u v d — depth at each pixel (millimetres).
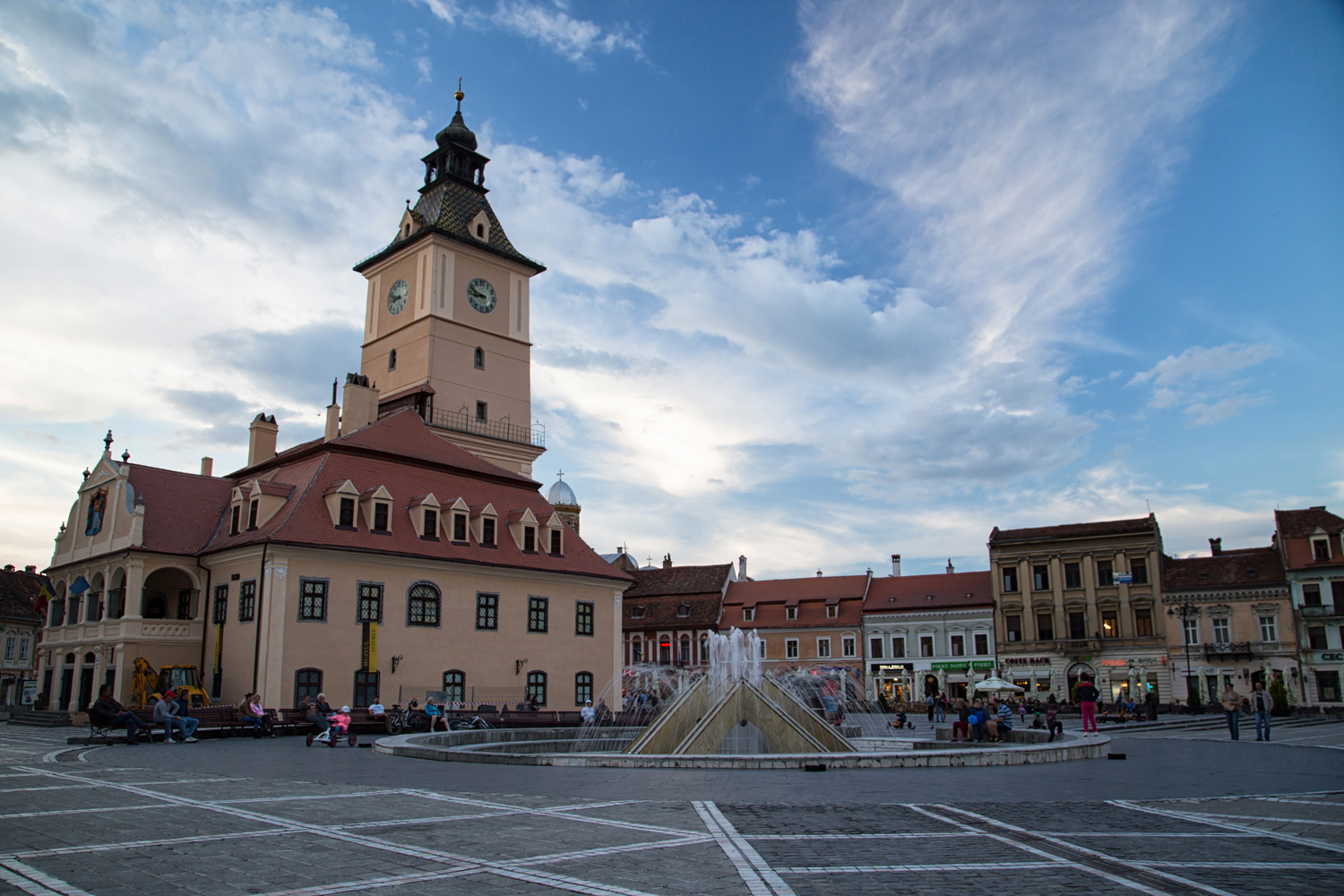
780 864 9875
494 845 10836
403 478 54062
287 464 54656
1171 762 22844
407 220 75125
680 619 96812
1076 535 81125
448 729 38938
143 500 50812
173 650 48562
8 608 85438
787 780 17969
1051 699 67625
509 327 75562
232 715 37375
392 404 70812
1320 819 13219
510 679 53625
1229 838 11680
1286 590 73312
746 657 29172
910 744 30750
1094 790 16344
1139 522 80062
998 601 83625
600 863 9836
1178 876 9438
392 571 49344
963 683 84062
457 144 76750
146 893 8414
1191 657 75562
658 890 8656
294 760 23375
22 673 86562
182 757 24406
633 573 105375
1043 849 10789
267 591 44781
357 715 41625
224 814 13156
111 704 30906
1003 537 84625
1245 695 73000
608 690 59094
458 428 70000
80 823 12320
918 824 12523
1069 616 80875
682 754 23469
